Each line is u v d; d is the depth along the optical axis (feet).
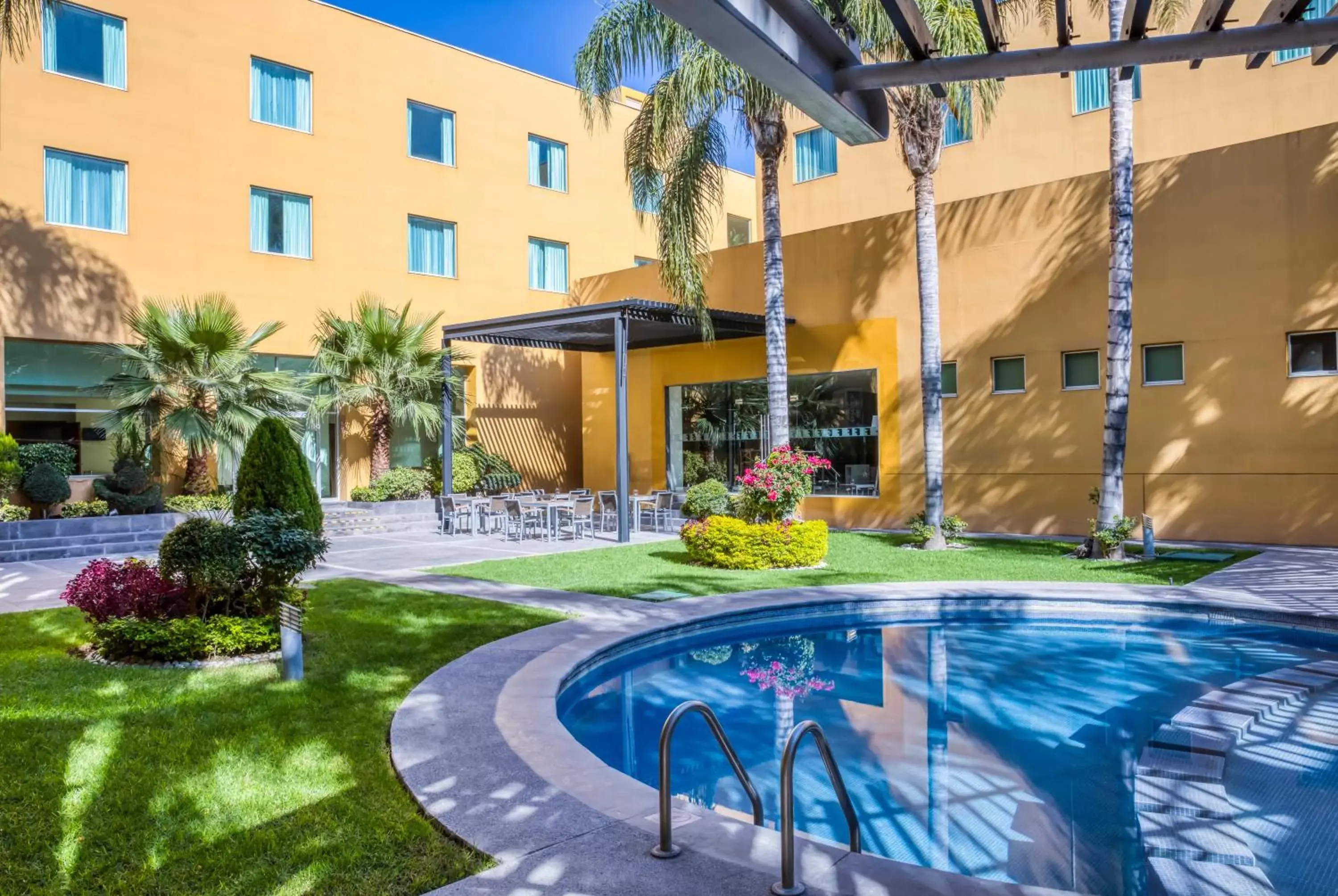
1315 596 27.84
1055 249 47.52
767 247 44.60
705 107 44.39
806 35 7.23
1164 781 14.65
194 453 51.08
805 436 58.08
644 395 67.26
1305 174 40.06
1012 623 29.14
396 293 64.85
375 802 12.55
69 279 49.75
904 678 22.80
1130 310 37.93
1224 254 42.22
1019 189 48.75
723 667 24.30
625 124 81.46
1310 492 39.88
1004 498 49.21
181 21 54.60
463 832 11.30
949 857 12.44
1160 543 43.14
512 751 14.51
